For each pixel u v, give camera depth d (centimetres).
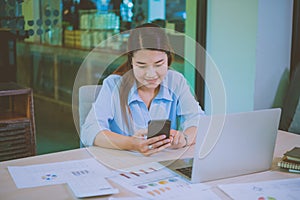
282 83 311
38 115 280
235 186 127
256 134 136
